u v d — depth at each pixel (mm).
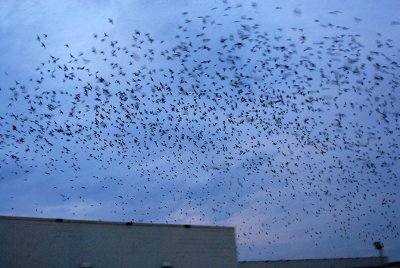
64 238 17094
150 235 19094
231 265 20594
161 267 18781
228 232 21266
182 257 19453
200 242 20234
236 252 21016
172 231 19734
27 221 16625
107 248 17859
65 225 17297
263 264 28469
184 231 20062
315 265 29594
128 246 18359
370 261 30672
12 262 15805
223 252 20656
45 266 16328
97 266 17328
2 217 16219
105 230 18109
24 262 16000
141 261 18406
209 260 20109
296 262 29250
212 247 20453
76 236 17375
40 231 16719
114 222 18484
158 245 19094
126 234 18531
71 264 16859
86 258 17250
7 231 16125
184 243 19797
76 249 17172
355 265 30250
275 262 28812
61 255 16781
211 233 20734
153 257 18766
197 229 20438
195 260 19750
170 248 19328
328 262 29906
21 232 16344
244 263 28125
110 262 17688
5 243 15922
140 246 18641
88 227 17766
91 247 17516
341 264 30078
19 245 16141
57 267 16531
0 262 15594
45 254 16500
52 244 16766
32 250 16312
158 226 19484
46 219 17031
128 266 18031
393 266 29672
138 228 18938
